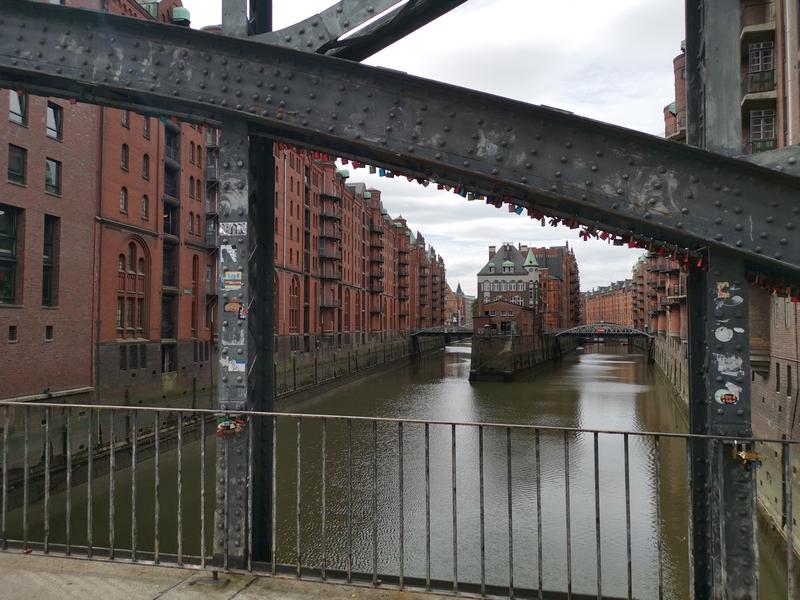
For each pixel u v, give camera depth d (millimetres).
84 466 18359
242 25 3686
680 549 14062
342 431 28250
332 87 3482
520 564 13594
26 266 20125
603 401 40750
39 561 4086
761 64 15336
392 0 3439
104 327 24453
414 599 3510
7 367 19094
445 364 86125
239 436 3707
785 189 3027
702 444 3650
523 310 70250
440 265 138500
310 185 55500
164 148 30250
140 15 27391
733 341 3148
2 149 19172
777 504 13430
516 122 3281
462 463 22328
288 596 3545
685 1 3443
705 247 3510
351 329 69250
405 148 3377
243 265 3732
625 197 3162
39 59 3750
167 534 14492
